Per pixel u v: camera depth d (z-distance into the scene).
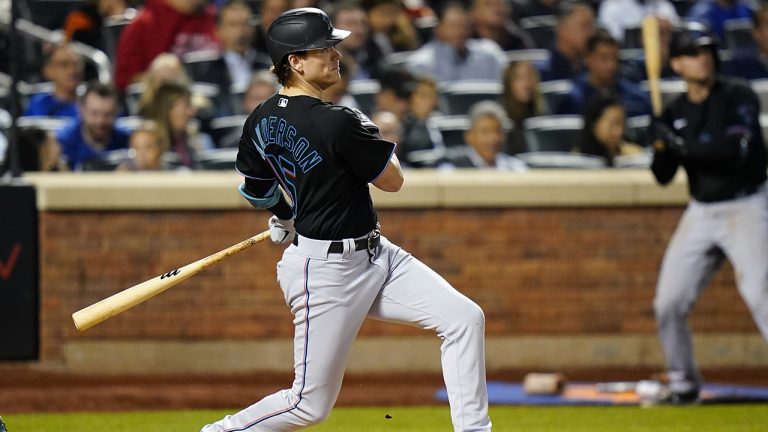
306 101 14.62
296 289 14.92
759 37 41.59
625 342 34.34
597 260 34.25
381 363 34.09
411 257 15.57
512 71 37.34
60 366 33.31
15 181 28.78
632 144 37.56
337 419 25.27
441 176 33.97
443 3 42.91
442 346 15.28
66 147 35.28
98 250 33.25
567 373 33.78
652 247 34.28
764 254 24.47
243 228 33.59
